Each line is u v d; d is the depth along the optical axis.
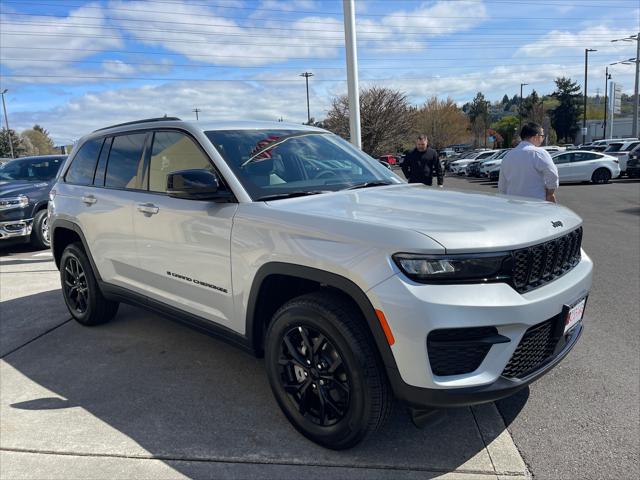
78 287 4.68
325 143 3.90
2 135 66.50
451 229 2.31
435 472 2.51
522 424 2.93
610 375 3.49
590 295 5.31
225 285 3.04
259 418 3.05
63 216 4.59
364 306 2.32
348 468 2.55
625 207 13.05
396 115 36.78
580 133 71.81
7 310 5.36
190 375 3.66
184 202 3.33
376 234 2.34
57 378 3.67
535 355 2.48
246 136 3.50
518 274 2.35
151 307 3.78
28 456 2.72
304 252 2.54
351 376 2.44
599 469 2.51
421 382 2.23
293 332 2.73
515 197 3.14
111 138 4.30
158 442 2.82
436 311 2.16
